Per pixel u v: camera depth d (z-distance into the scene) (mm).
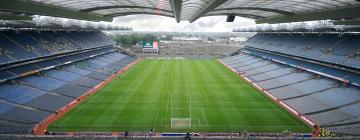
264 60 96688
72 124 42781
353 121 41812
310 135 38750
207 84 71188
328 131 39281
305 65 72875
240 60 110062
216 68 100000
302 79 65500
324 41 77250
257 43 118812
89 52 100625
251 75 81000
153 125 42875
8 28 67188
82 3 56281
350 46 66250
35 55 66625
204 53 152125
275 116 47000
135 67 100812
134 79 77250
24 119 43000
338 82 57688
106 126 42219
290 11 58062
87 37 110000
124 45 172000
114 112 48531
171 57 134500
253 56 109500
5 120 41375
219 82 73812
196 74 86250
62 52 77688
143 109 50281
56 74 68125
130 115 47062
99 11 75625
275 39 107562
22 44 68750
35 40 75312
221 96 59344
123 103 53812
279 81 68500
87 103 53594
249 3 54375
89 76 74750
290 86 62969
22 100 49219
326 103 49531
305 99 53469
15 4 35250
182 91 63344
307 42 83688
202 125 43062
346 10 39031
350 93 51219
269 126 42656
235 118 46062
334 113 45531
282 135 38156
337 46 69938
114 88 66000
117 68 94188
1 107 45000
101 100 55688
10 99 48438
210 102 54906
